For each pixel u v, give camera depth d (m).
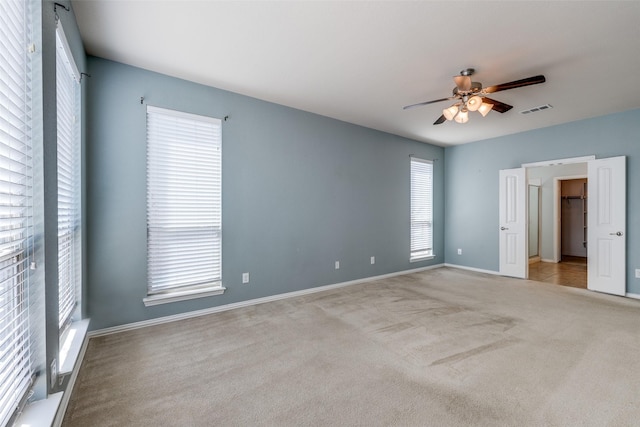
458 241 5.88
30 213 1.29
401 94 3.43
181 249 3.07
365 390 1.85
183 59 2.67
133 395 1.78
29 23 1.28
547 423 1.55
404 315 3.16
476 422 1.56
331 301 3.67
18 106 1.18
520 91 3.26
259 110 3.58
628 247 3.90
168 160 2.99
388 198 5.09
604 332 2.71
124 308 2.75
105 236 2.65
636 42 2.31
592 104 3.67
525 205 4.91
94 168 2.60
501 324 2.90
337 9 1.98
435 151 5.92
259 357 2.26
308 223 4.05
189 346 2.43
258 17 2.07
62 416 1.56
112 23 2.14
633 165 3.87
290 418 1.60
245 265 3.49
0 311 1.08
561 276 5.13
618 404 1.70
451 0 1.88
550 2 1.88
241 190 3.45
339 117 4.26
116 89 2.70
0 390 1.06
